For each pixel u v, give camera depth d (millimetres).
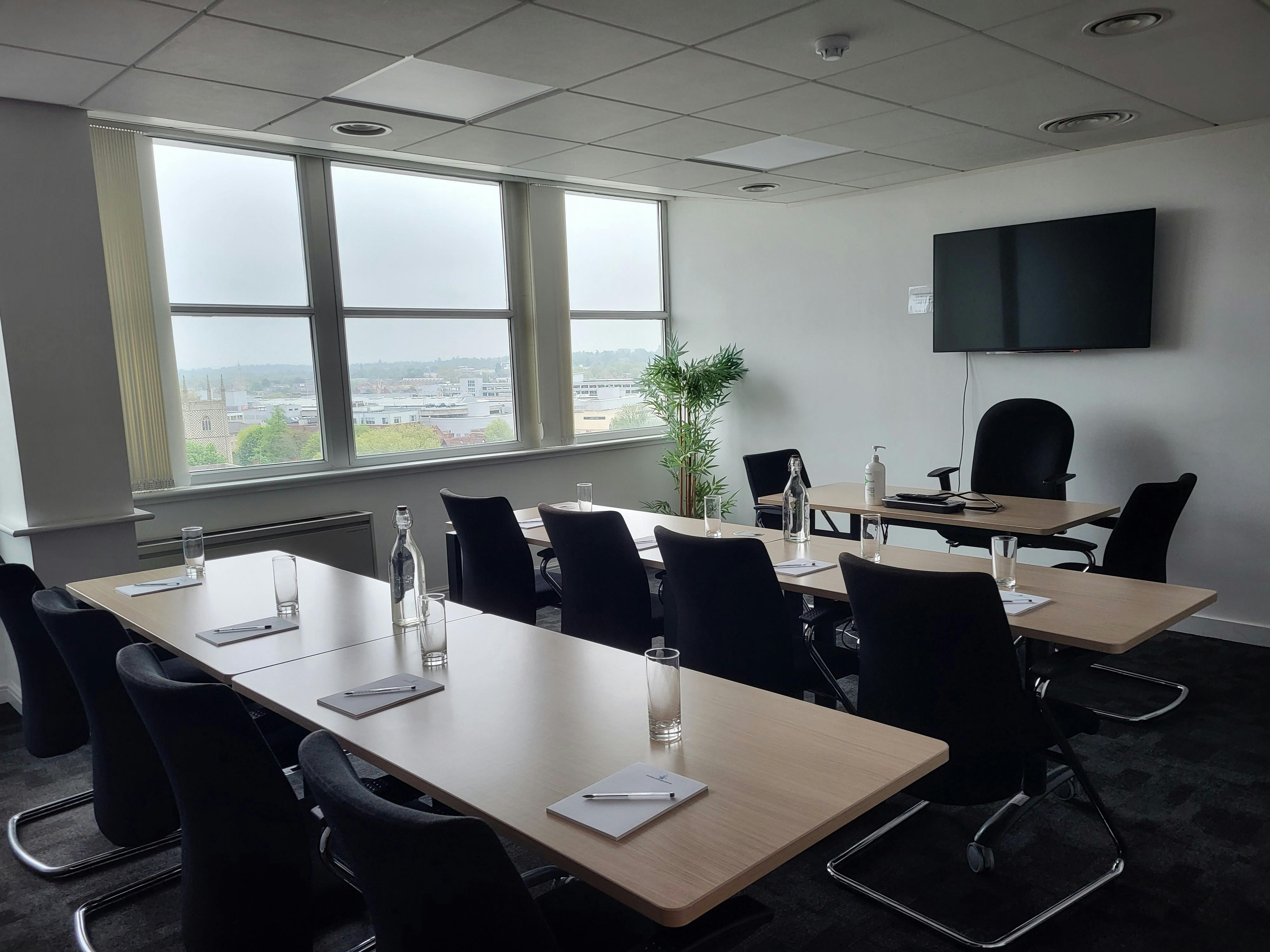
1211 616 4750
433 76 3393
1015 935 2256
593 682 2061
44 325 3713
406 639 2451
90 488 3863
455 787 1529
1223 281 4539
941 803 2252
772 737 1719
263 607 2852
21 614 2582
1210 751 3357
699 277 7055
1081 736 3521
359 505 5328
